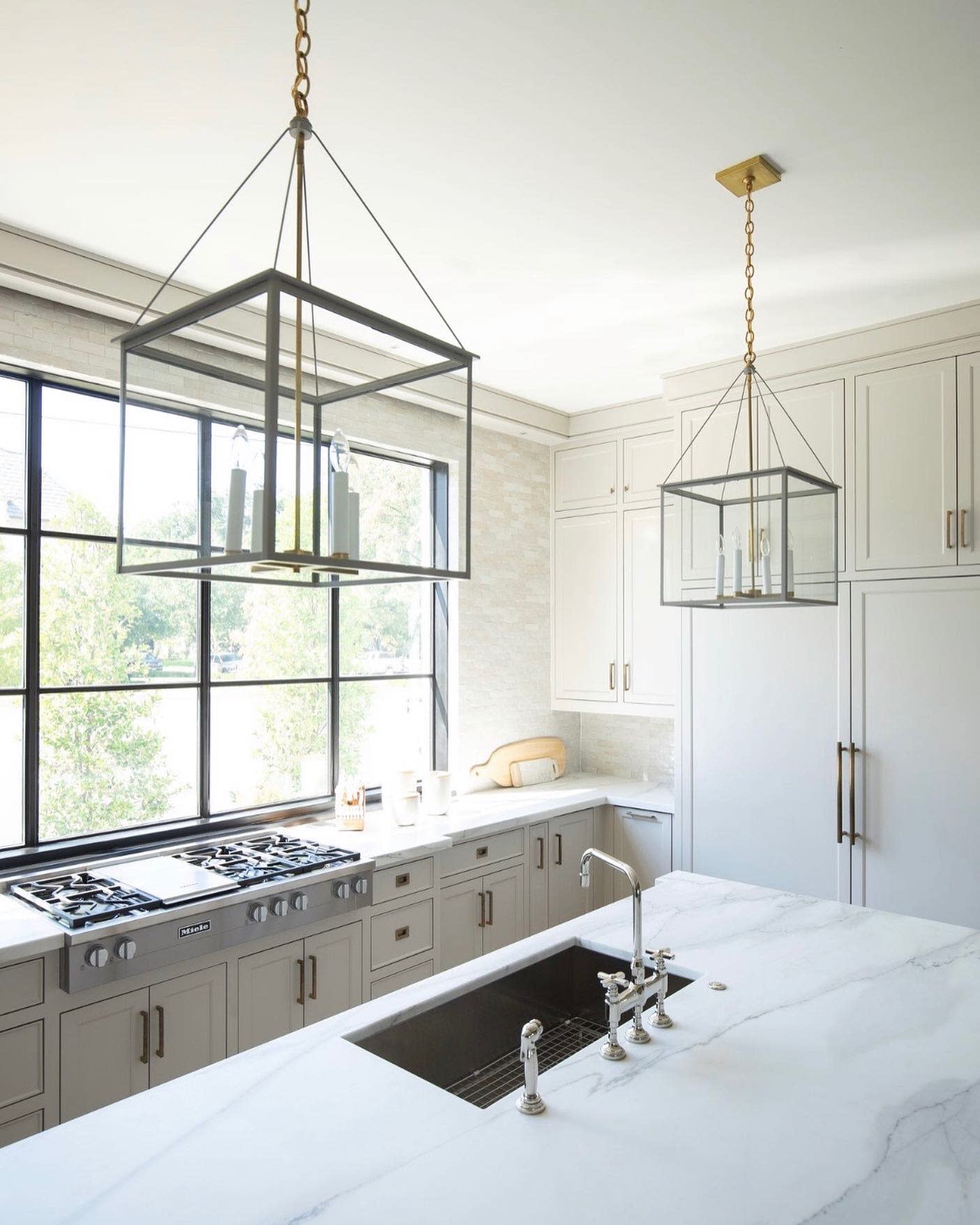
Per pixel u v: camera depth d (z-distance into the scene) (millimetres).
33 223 2693
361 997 3232
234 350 1286
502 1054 2098
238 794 3695
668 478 4168
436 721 4582
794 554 2117
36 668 3051
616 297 3309
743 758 3924
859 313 3480
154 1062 2574
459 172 2412
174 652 3482
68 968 2336
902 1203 1249
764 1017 1876
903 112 2146
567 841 4344
